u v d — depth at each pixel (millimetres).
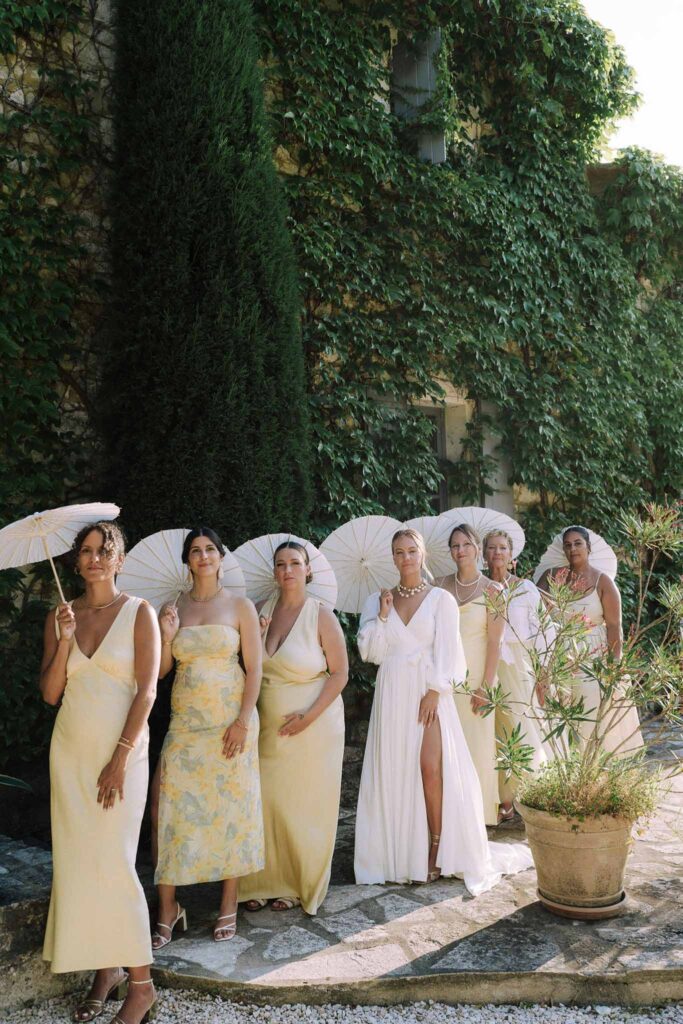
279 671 3994
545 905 3742
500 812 5113
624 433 8875
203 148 4977
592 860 3604
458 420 7602
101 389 5145
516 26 7766
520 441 7844
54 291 5121
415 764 4180
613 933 3465
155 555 3898
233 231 5000
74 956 2945
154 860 3775
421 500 6926
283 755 3924
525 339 7910
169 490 4809
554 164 8367
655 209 9055
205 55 5051
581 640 3959
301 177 6324
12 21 5039
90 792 3041
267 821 3918
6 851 3891
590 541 5539
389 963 3277
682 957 3211
